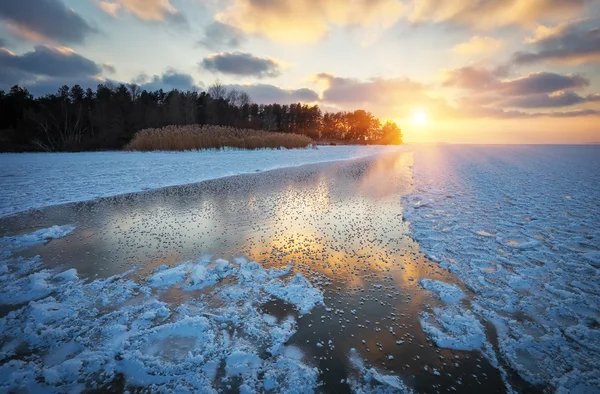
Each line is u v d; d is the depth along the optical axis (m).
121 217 5.61
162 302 2.82
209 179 10.07
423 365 2.09
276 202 6.96
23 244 4.21
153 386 1.88
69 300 2.81
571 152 30.92
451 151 33.56
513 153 29.33
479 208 6.58
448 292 3.04
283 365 2.06
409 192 8.41
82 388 1.86
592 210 6.43
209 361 2.09
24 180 8.98
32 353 2.15
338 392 1.84
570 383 1.93
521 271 3.54
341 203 6.96
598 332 2.42
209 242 4.39
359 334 2.41
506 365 2.10
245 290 3.04
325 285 3.20
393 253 4.07
